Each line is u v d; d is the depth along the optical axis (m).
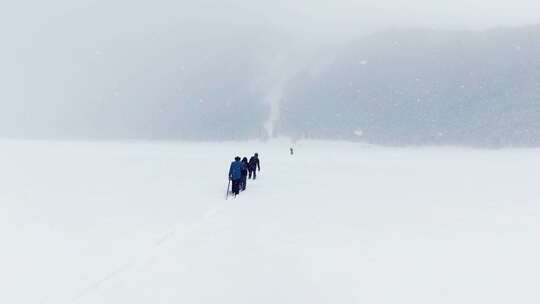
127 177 22.67
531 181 23.22
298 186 20.06
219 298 5.82
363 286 6.23
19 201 14.24
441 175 27.56
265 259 7.60
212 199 15.26
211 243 8.73
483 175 27.67
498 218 11.66
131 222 10.80
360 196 16.48
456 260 7.50
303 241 8.92
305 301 5.71
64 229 9.96
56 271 6.95
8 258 7.64
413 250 8.20
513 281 6.38
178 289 6.15
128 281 6.48
